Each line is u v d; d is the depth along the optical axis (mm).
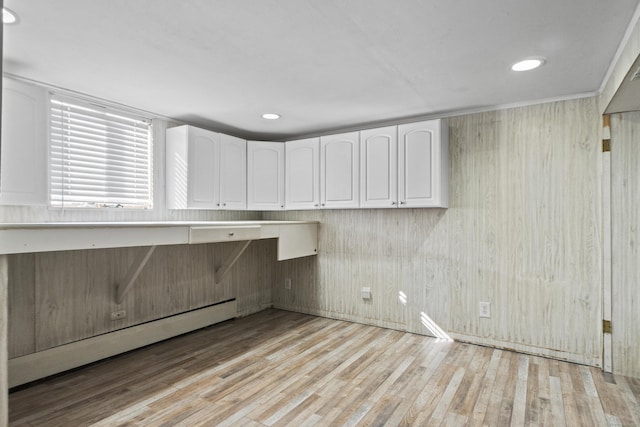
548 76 2457
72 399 2260
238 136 4230
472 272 3242
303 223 3953
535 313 2977
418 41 1965
